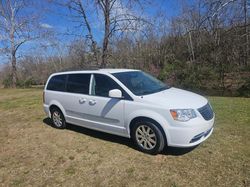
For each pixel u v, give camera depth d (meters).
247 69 13.73
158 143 4.80
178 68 16.45
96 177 4.36
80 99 6.20
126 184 4.07
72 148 5.67
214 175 4.10
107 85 5.69
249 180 3.89
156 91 5.45
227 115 7.29
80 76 6.36
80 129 7.04
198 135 4.64
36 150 5.75
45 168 4.83
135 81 5.68
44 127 7.58
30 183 4.35
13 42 29.69
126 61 18.42
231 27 14.59
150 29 15.32
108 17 14.45
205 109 4.89
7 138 6.83
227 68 14.50
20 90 22.34
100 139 6.09
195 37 18.67
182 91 5.64
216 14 14.18
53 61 36.94
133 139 5.23
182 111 4.59
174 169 4.38
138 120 5.06
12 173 4.75
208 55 16.30
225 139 5.45
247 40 14.05
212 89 14.20
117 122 5.45
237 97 11.22
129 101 5.18
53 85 7.17
